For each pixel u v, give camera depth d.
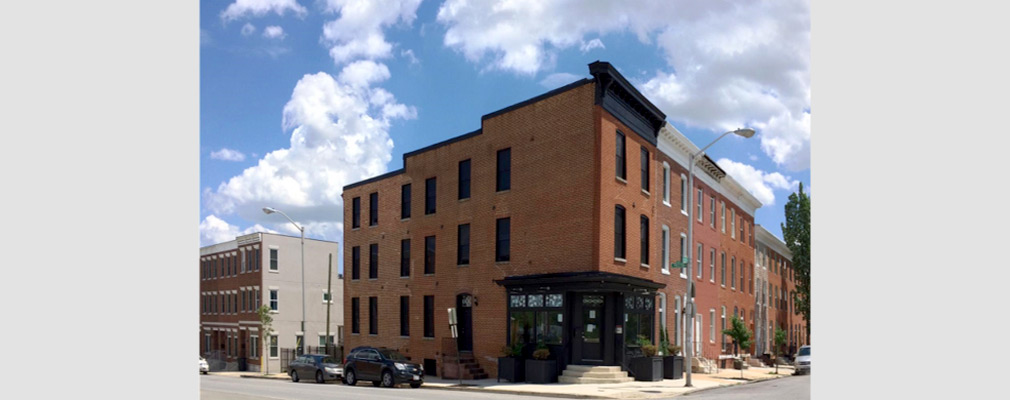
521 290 30.84
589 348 29.05
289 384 33.19
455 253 34.94
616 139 30.69
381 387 29.88
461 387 27.89
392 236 39.47
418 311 37.00
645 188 33.44
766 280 57.72
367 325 40.72
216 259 64.81
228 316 61.84
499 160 33.22
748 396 22.44
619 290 28.84
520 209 31.62
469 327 34.03
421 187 37.69
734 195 48.59
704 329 40.25
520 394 24.97
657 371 29.59
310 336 60.28
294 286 59.69
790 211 62.66
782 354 59.91
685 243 37.91
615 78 29.27
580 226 28.94
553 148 30.52
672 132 35.66
